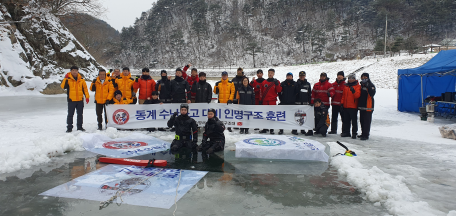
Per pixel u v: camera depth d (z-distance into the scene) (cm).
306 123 700
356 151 517
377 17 8606
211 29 11644
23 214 260
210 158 469
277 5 12019
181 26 11962
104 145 544
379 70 3441
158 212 265
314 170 407
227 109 727
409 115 1098
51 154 459
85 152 496
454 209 279
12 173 378
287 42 10094
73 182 344
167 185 337
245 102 726
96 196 302
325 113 688
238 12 12331
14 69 2016
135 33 11975
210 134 534
